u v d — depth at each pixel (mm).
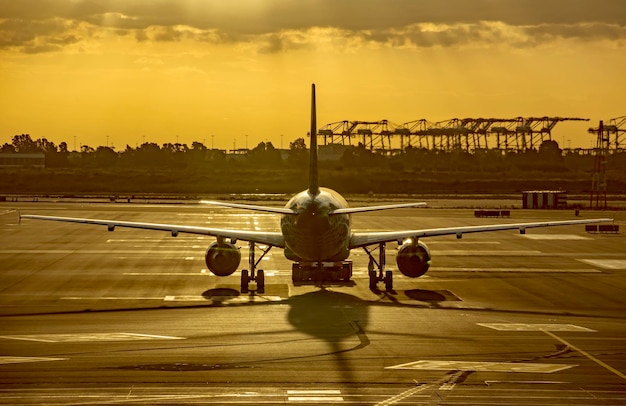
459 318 62969
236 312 65000
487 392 41844
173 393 41125
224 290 76812
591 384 43562
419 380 44031
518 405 39719
